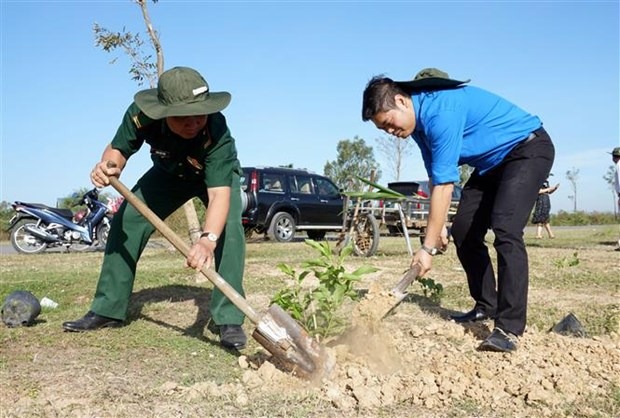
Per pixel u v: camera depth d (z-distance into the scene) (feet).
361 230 36.81
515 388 11.25
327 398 10.68
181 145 13.60
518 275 13.83
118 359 13.04
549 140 14.56
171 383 11.07
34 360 12.91
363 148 127.65
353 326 13.14
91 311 15.67
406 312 18.43
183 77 12.60
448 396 10.96
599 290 22.84
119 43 34.37
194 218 27.48
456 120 13.62
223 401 10.49
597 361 13.12
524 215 14.02
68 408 10.14
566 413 10.36
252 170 56.24
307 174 59.41
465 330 15.98
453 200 47.50
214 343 14.48
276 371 11.69
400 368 12.52
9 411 9.98
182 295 20.57
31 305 16.15
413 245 46.24
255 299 20.31
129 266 15.66
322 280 13.47
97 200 47.11
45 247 45.57
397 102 13.65
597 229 88.07
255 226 55.83
